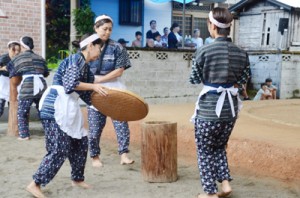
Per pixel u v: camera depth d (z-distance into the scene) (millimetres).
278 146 4262
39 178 3588
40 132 6941
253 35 14242
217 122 3256
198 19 15531
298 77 11898
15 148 5660
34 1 8656
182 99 10258
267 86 11164
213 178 3432
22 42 6227
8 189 3873
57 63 10672
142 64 9547
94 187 3955
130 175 4379
